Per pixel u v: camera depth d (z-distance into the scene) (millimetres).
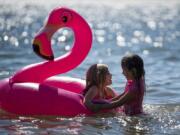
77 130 13039
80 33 15172
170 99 17062
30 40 37781
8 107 14461
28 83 14680
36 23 50656
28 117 14211
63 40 39250
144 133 12789
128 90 14375
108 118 14117
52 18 14914
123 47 35094
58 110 14250
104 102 14383
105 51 32594
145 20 57344
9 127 13297
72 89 15477
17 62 26094
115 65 26172
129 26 51594
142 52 32281
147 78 21500
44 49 14836
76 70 23438
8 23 50406
